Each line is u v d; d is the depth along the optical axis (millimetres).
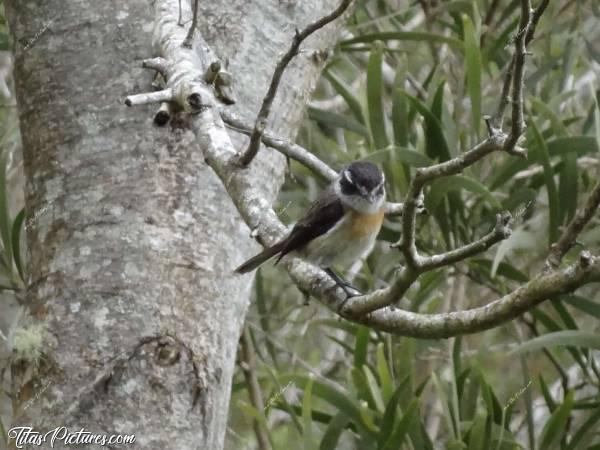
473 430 9977
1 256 11961
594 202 5938
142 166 8852
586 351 11570
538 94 14578
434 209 11234
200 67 8773
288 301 14414
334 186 9414
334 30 10883
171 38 8953
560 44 14734
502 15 13484
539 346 10289
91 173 8883
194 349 8383
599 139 11023
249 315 13656
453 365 11234
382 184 9453
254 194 7480
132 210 8711
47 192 8969
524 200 11789
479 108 11453
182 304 8492
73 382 8172
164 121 8547
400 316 6680
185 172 8875
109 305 8391
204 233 8773
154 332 8320
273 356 12562
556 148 11320
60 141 9070
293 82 10234
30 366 8344
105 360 8211
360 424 10336
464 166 6523
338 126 13062
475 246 6125
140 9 9508
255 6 10180
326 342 14227
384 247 13555
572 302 11156
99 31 9391
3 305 12117
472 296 13625
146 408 8109
